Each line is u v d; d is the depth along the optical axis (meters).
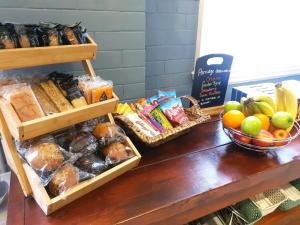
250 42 1.62
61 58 0.70
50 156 0.65
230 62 1.19
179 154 0.91
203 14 1.34
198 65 1.12
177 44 1.36
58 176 0.64
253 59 1.68
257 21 1.58
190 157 0.89
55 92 0.72
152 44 1.29
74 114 0.67
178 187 0.74
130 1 1.02
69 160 0.69
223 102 1.28
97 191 0.72
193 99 1.10
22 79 0.75
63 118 0.65
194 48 1.43
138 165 0.84
